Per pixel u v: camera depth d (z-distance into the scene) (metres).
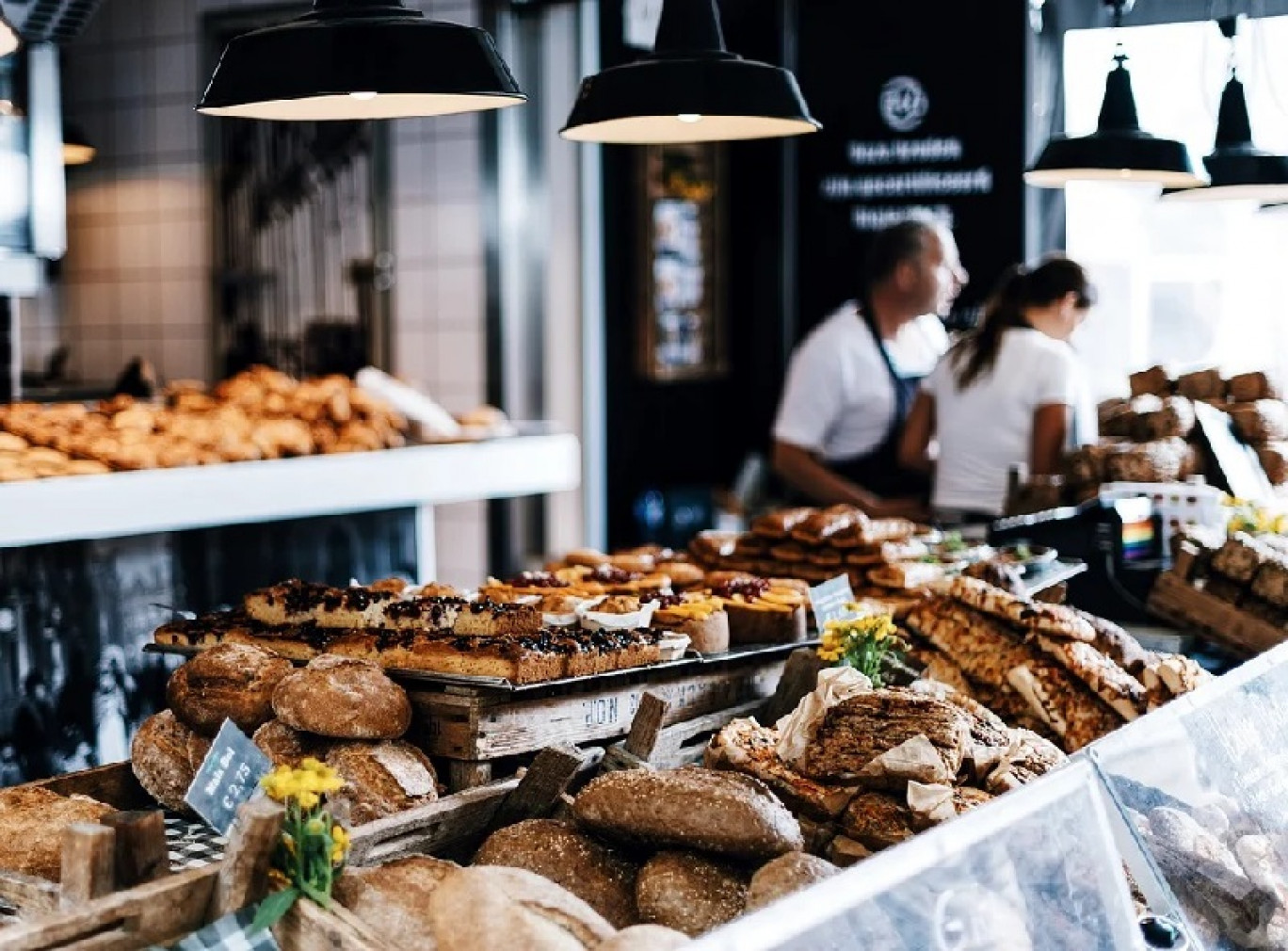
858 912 1.58
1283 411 4.72
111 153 8.09
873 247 5.90
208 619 3.01
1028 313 5.18
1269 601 3.69
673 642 2.82
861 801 2.30
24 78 4.87
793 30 6.82
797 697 2.84
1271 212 4.75
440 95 2.56
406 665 2.64
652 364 7.29
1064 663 2.90
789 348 7.05
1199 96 5.20
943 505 5.35
